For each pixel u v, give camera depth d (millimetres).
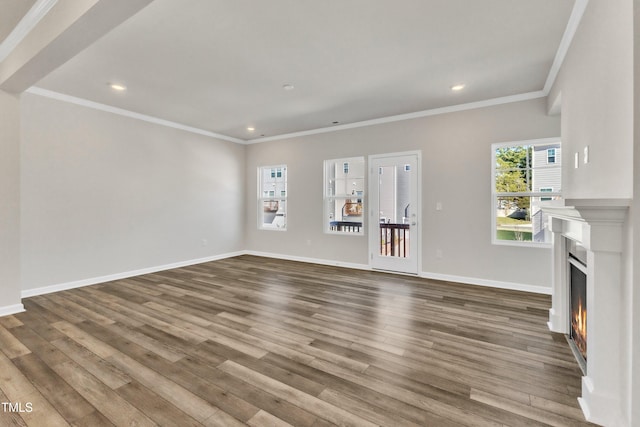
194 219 5855
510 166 4207
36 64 2557
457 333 2736
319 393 1885
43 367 2166
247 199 6945
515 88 3826
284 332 2768
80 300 3668
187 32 2598
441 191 4617
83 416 1670
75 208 4238
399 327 2871
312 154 5953
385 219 5164
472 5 2250
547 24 2480
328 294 3910
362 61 3135
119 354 2357
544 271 3951
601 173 1823
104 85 3752
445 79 3561
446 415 1693
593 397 1637
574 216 1818
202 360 2275
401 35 2658
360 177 5480
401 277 4781
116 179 4680
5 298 3172
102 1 1774
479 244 4355
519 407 1758
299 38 2703
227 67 3264
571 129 2562
